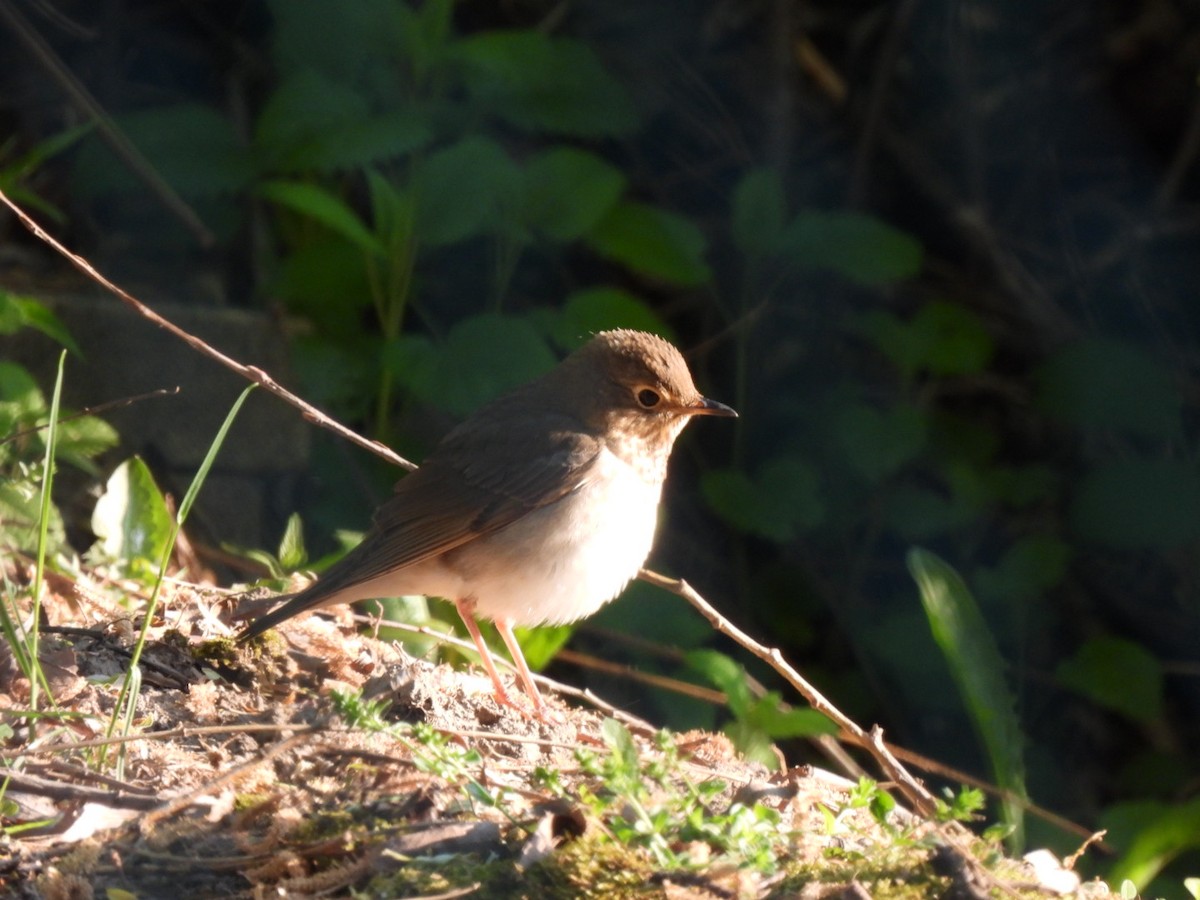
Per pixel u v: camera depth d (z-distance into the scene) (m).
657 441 8.48
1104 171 14.91
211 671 7.27
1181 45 14.54
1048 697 14.45
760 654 7.86
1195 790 13.99
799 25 15.05
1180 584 14.45
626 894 5.01
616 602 11.80
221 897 5.16
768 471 13.15
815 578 14.30
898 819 6.51
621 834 5.22
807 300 14.66
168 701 6.87
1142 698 13.09
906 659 13.57
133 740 6.17
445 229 11.93
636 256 12.41
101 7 14.43
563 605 8.29
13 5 14.05
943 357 13.56
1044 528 14.62
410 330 14.05
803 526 13.90
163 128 12.46
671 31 14.93
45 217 13.73
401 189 13.50
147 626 6.32
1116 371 14.11
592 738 7.25
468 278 14.17
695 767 7.05
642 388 8.33
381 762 5.97
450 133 13.86
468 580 8.21
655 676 11.31
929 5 14.70
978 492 13.99
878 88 14.74
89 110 12.09
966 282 14.94
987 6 14.83
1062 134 14.94
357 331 12.58
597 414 8.35
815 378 14.64
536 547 8.10
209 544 12.28
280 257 13.98
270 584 8.63
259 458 12.64
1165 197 14.72
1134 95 14.79
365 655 7.65
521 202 12.17
